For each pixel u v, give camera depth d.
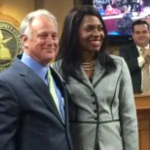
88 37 1.73
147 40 3.60
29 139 1.43
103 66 1.78
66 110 1.60
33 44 1.50
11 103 1.40
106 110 1.72
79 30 1.75
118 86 1.78
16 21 4.82
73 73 1.75
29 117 1.43
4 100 1.40
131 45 3.60
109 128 1.71
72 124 1.73
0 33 4.75
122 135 1.80
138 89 3.31
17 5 4.84
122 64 1.83
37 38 1.49
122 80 1.80
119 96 1.80
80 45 1.77
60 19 4.88
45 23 1.50
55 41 1.53
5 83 1.42
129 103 1.79
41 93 1.47
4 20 4.78
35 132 1.43
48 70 1.60
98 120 1.71
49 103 1.48
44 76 1.56
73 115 1.72
